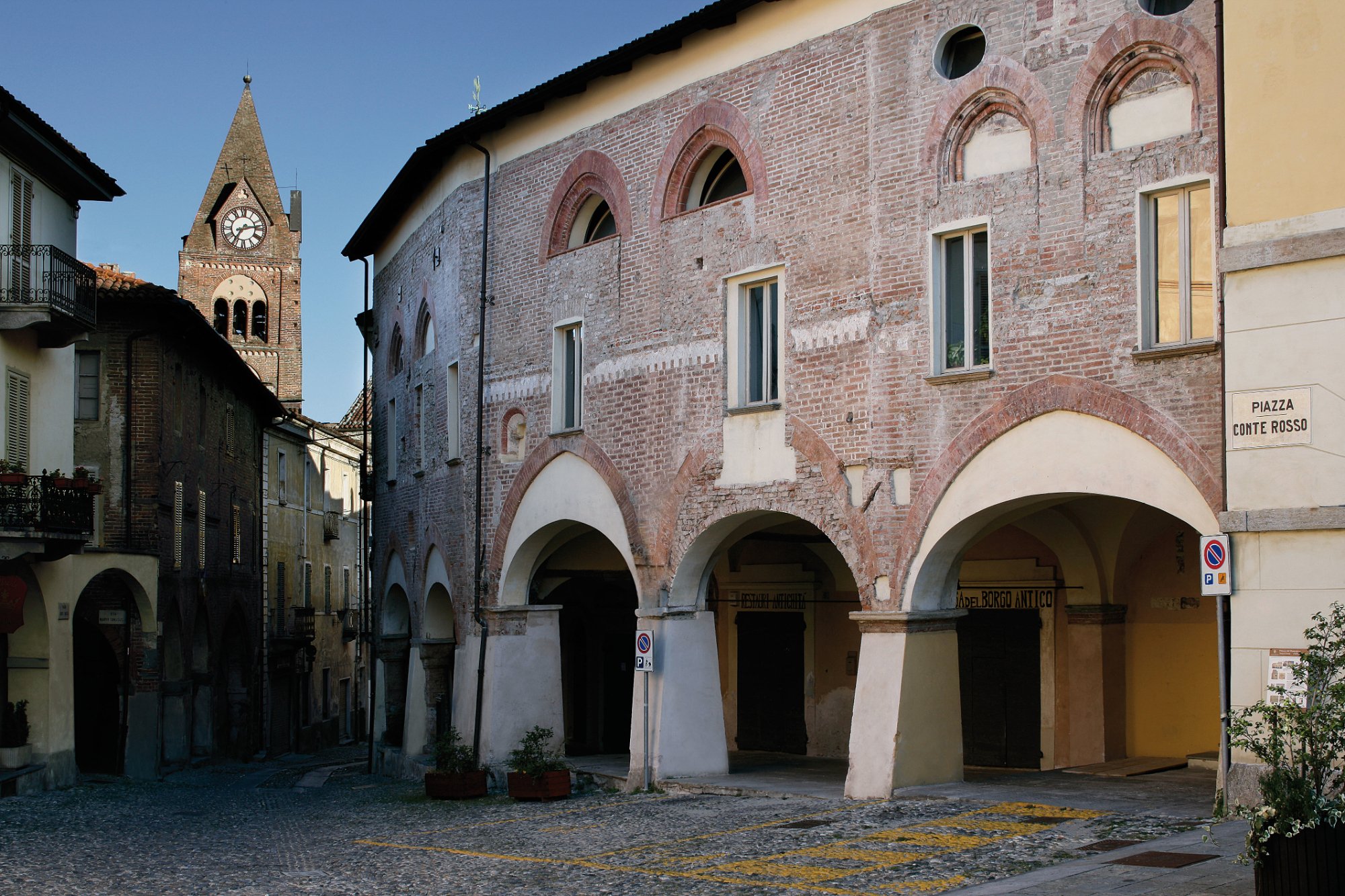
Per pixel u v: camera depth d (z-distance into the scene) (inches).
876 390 701.3
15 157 942.4
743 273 788.0
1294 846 363.3
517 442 994.7
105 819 824.9
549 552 989.8
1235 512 518.9
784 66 767.7
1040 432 627.5
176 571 1316.4
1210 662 780.6
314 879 542.3
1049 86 633.0
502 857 583.2
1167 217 597.9
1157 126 598.9
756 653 1038.4
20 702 968.9
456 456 1096.2
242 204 2940.5
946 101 676.1
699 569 832.3
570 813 749.9
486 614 989.2
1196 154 578.9
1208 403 565.0
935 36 685.3
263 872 568.1
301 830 745.6
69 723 1011.9
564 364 947.3
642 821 677.9
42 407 992.2
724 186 849.5
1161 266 598.2
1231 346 526.9
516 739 964.6
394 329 1341.0
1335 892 358.0
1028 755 845.2
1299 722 379.9
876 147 709.3
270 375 2901.1
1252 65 528.4
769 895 452.4
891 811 622.8
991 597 867.4
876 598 695.7
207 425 1492.4
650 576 842.8
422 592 1176.8
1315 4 513.7
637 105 877.8
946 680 693.3
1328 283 504.1
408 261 1270.9
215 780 1269.7
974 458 654.5
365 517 1611.7
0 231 924.0
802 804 689.6
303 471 2123.5
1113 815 565.0
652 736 824.9
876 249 706.2
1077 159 620.4
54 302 938.7
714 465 801.6
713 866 517.3
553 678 988.6
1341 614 417.7
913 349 685.3
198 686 1456.7
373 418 1509.6
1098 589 810.2
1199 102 579.2
